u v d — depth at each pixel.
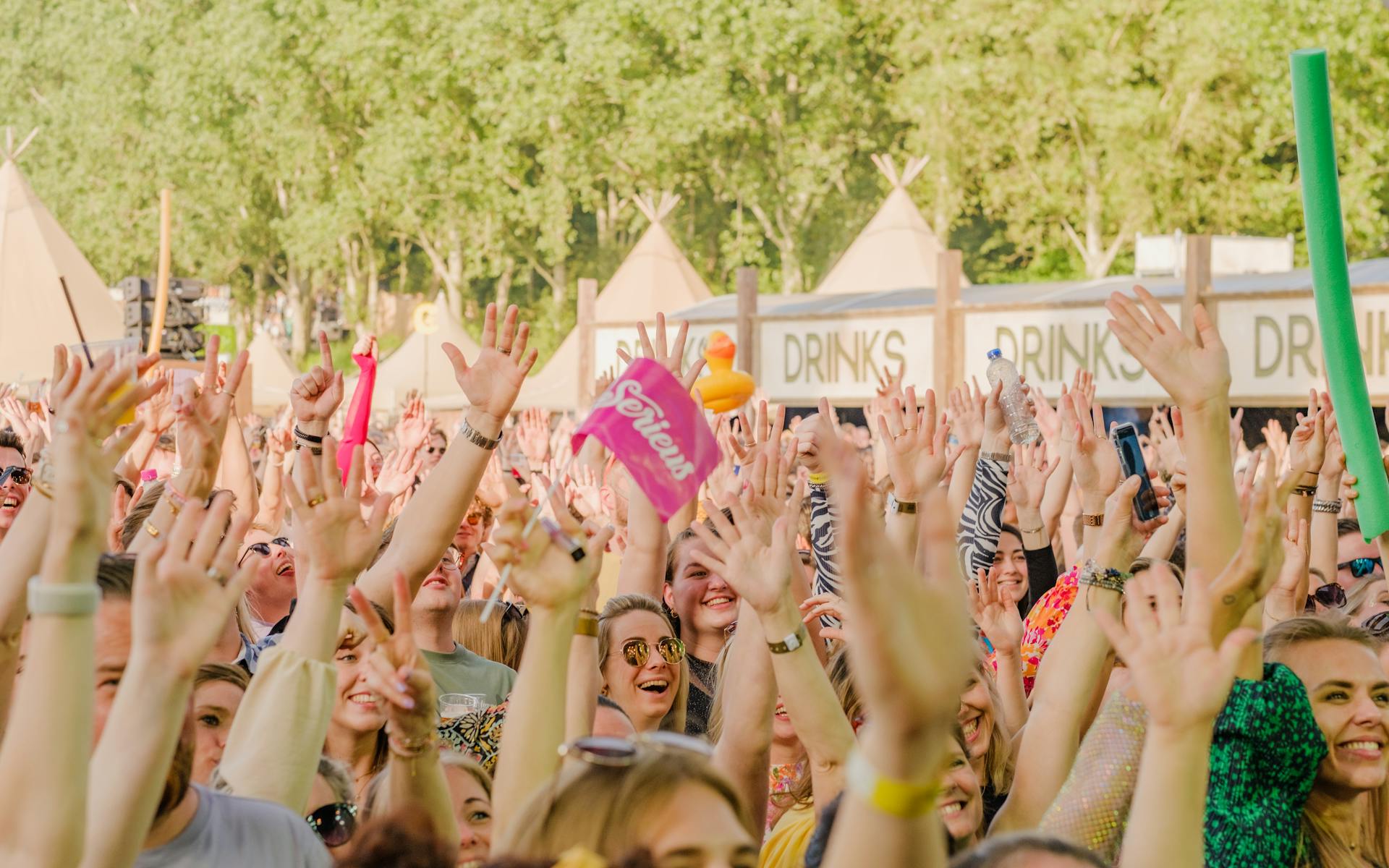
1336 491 6.77
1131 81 54.16
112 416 2.86
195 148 61.72
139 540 4.27
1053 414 9.12
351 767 4.52
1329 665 3.93
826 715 3.87
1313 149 5.38
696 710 6.25
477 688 6.10
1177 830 2.78
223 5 61.53
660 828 2.62
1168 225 51.91
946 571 2.08
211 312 48.31
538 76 55.78
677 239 61.16
